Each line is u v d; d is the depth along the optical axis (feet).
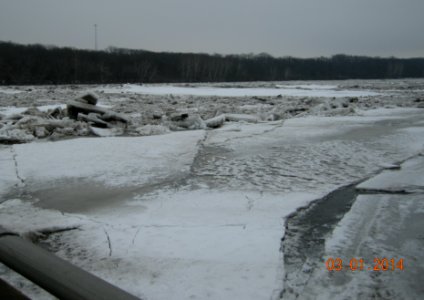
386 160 31.35
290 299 12.11
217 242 16.16
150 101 99.96
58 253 15.72
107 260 14.93
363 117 63.36
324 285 12.86
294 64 452.76
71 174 27.66
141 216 19.49
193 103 93.15
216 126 51.42
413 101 98.48
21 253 10.65
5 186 25.00
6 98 109.29
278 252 15.15
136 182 25.75
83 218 19.31
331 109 71.31
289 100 99.86
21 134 40.37
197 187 24.48
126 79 299.99
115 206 21.16
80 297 8.91
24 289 12.67
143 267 14.28
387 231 17.06
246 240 16.29
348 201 21.63
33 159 31.76
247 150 35.73
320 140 40.68
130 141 39.70
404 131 46.44
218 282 13.07
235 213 19.65
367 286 12.71
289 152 34.60
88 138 41.68
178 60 351.87
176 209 20.44
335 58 508.53
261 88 192.54
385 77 485.97
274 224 18.01
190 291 12.56
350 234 16.85
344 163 30.40
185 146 37.22
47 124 44.50
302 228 17.87
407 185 23.99
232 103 93.61
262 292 12.39
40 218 19.43
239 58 422.41
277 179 26.05
